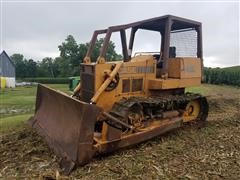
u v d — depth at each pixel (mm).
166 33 6816
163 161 5430
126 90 6539
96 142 5426
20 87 40375
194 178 4766
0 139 7141
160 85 6758
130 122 6133
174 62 7281
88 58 6695
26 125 8312
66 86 37375
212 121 8617
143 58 7020
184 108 7605
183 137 6930
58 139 5902
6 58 51375
